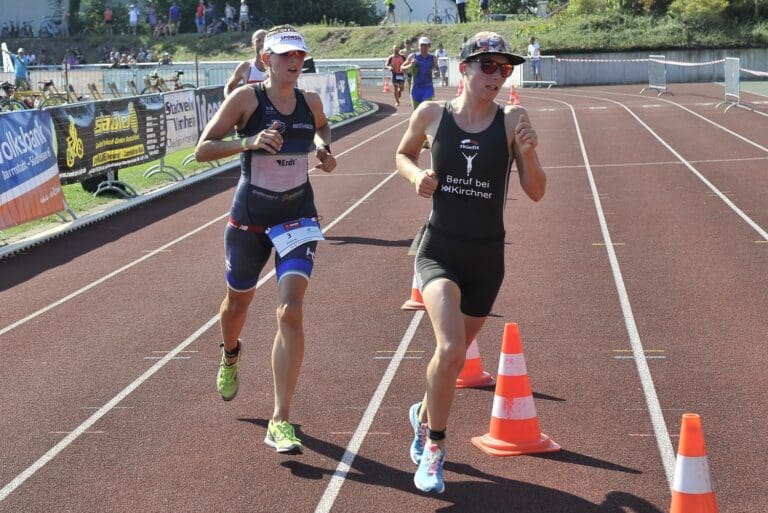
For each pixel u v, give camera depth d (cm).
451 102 436
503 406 469
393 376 586
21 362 646
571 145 1808
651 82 3425
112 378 603
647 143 1780
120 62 4622
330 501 421
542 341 646
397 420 514
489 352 625
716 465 442
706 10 4103
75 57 5262
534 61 3872
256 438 496
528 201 1225
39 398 571
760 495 410
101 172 1297
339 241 1017
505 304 745
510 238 1001
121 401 561
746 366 579
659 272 830
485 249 431
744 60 3991
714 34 4059
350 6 5612
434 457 415
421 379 579
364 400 546
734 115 2228
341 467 456
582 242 966
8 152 1032
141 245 1048
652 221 1061
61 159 1177
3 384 600
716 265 846
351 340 664
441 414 411
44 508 425
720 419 498
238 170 1689
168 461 471
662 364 590
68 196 1370
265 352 645
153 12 5575
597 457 457
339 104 2694
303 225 488
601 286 789
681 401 527
